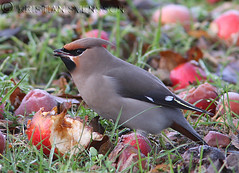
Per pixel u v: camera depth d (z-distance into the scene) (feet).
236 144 29.07
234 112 33.45
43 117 26.43
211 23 58.03
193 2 72.02
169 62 44.88
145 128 29.96
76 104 35.17
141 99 29.58
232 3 71.05
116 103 29.43
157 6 68.08
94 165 25.71
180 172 25.26
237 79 45.57
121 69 30.09
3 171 24.38
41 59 45.21
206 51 53.01
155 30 55.57
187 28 58.75
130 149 25.75
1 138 25.91
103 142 27.27
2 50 48.06
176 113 30.14
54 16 51.06
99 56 29.91
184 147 29.86
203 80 39.96
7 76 38.60
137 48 50.06
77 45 29.86
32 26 53.36
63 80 40.14
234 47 54.90
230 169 25.16
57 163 25.73
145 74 30.71
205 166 25.48
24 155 26.11
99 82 29.48
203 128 32.32
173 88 41.06
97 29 52.11
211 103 33.58
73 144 26.37
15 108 34.24
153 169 24.73
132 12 60.64
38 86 40.65
